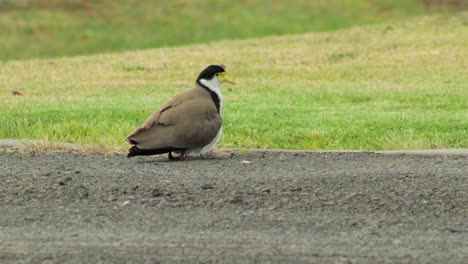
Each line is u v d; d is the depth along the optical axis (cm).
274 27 5309
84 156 1323
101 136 1517
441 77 2659
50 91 2408
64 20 5166
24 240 818
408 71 2812
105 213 927
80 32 5000
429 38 3516
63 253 771
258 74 2847
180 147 1240
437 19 4106
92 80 2698
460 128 1667
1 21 5041
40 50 4688
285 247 788
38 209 946
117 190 1026
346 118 1803
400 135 1576
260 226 869
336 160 1280
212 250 779
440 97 2195
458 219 899
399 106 2058
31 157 1309
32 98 2197
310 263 738
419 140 1498
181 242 807
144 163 1243
